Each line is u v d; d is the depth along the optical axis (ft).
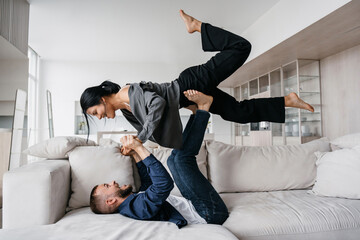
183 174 5.07
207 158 6.81
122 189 5.01
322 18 10.43
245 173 6.53
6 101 12.78
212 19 15.81
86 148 5.91
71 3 13.74
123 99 4.79
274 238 4.53
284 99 5.81
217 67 5.05
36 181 4.54
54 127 23.32
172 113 4.71
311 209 5.05
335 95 14.56
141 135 4.20
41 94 23.44
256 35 16.02
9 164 10.19
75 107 23.97
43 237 3.53
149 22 16.29
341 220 4.76
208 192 4.95
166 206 4.82
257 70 18.79
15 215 4.47
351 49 13.58
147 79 25.18
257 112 5.75
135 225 4.09
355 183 5.57
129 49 21.34
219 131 26.66
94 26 16.69
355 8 9.63
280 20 13.39
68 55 22.62
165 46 20.76
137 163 6.07
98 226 4.02
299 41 12.99
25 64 13.08
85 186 5.54
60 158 6.07
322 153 6.76
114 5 14.06
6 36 11.07
